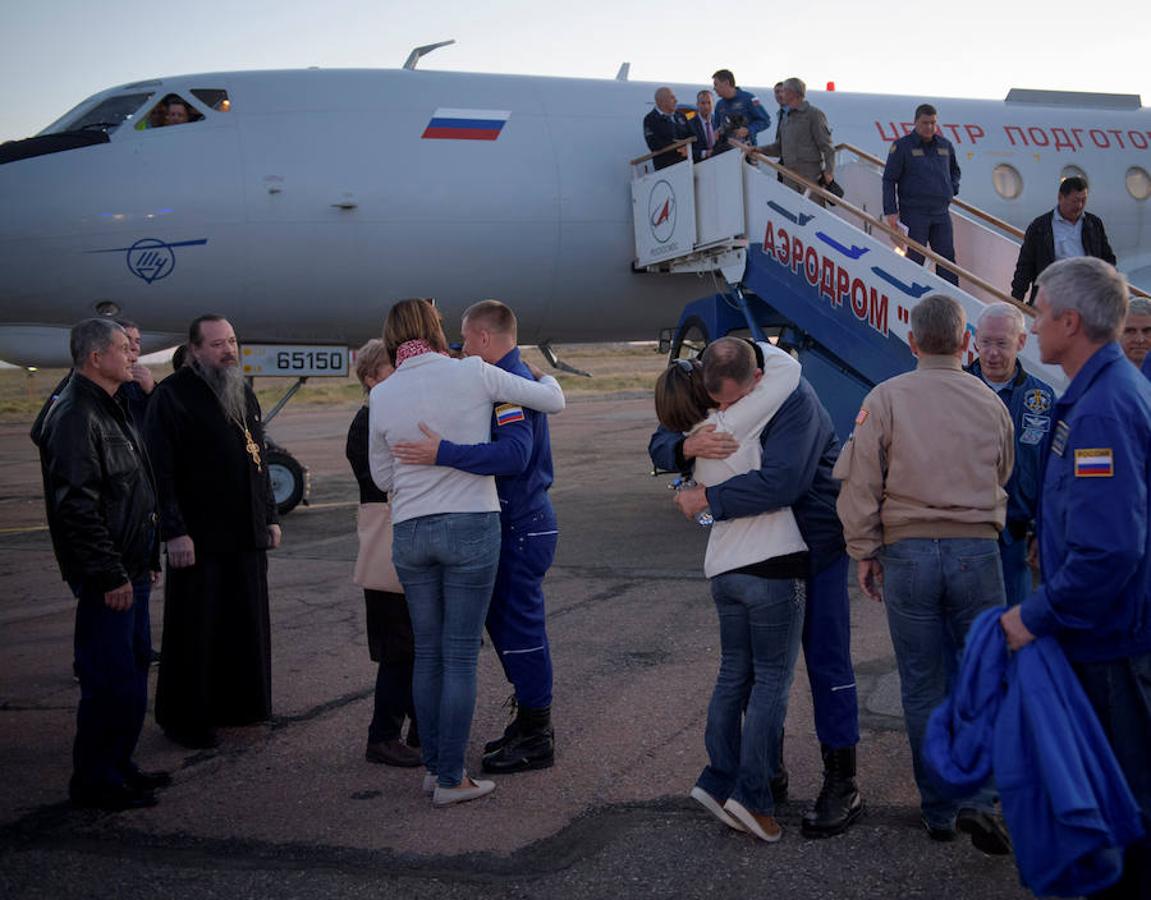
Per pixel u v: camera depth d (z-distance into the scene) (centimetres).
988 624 244
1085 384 236
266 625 450
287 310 1021
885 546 329
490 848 331
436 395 358
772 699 325
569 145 1079
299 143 1000
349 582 739
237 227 977
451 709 360
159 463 417
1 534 1016
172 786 391
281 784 391
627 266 1102
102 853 336
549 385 383
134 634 393
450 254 1039
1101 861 222
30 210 948
